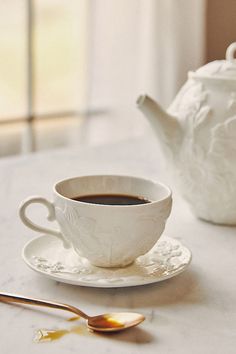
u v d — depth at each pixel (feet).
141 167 3.38
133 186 2.28
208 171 2.45
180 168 2.52
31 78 6.20
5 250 2.31
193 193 2.53
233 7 6.98
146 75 6.66
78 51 6.51
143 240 2.07
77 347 1.73
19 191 2.93
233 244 2.43
